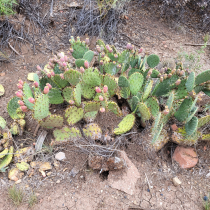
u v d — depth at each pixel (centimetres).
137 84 143
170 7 236
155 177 134
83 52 160
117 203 124
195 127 125
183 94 142
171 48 214
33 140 146
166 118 136
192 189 131
